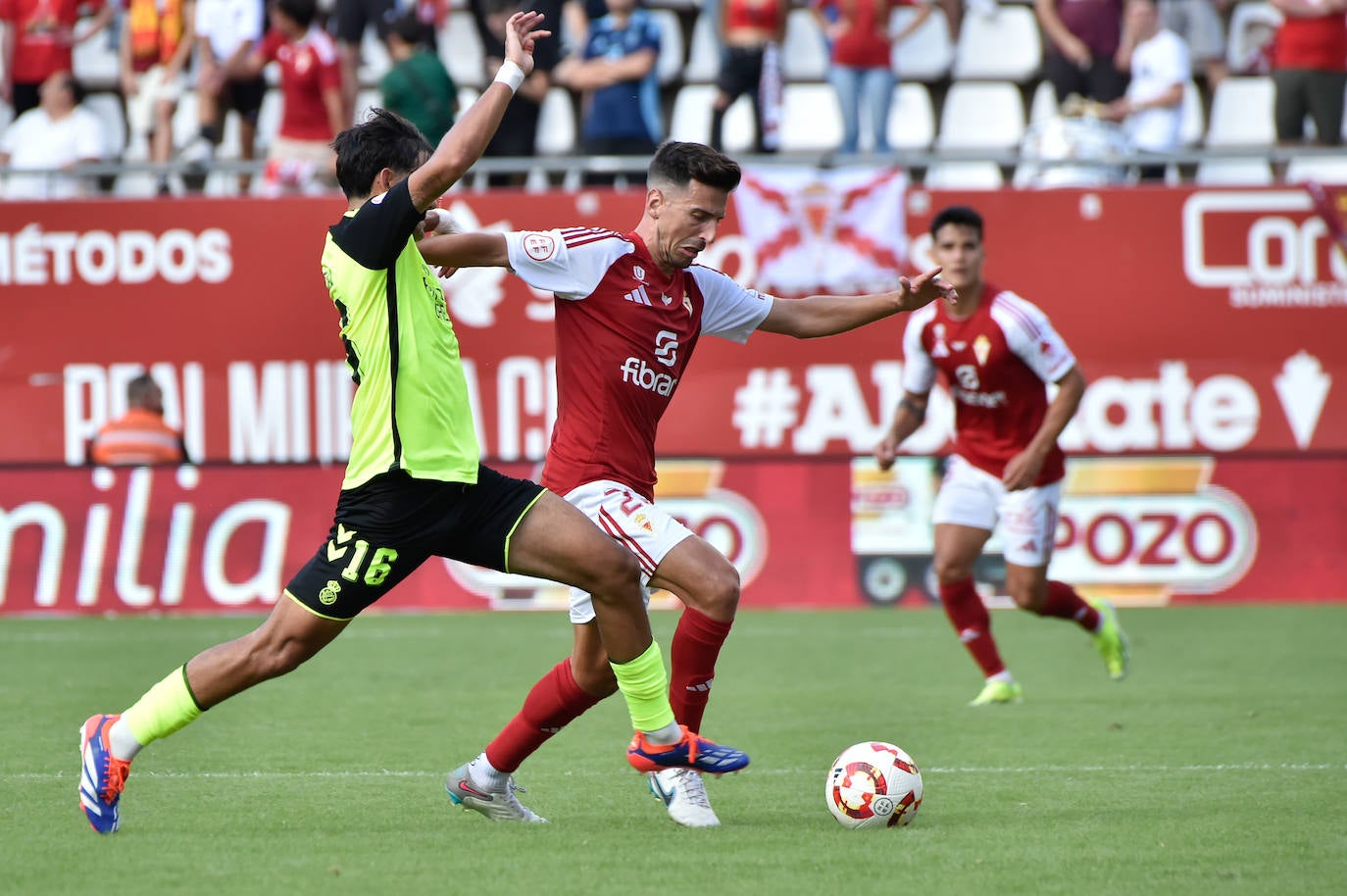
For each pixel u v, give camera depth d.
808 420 45.09
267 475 44.94
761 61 53.16
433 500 16.88
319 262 44.94
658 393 18.94
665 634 39.84
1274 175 49.69
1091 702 29.27
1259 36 61.12
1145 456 45.09
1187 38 59.91
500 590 46.06
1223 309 45.19
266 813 18.89
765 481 45.12
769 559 45.19
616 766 22.72
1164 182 49.84
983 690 30.34
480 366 44.97
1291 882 15.01
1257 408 45.06
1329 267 45.03
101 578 44.72
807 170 45.19
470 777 18.33
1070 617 30.89
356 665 34.81
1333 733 25.33
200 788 20.62
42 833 17.53
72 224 44.72
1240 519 45.09
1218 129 60.44
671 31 61.84
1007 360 29.11
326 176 49.00
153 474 44.91
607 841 17.09
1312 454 45.03
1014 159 46.38
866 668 34.38
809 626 41.81
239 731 25.80
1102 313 45.06
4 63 56.84
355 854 16.39
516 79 16.39
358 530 16.91
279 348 44.94
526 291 44.94
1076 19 53.81
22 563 44.59
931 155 46.38
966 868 15.63
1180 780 21.08
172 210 44.81
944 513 30.05
